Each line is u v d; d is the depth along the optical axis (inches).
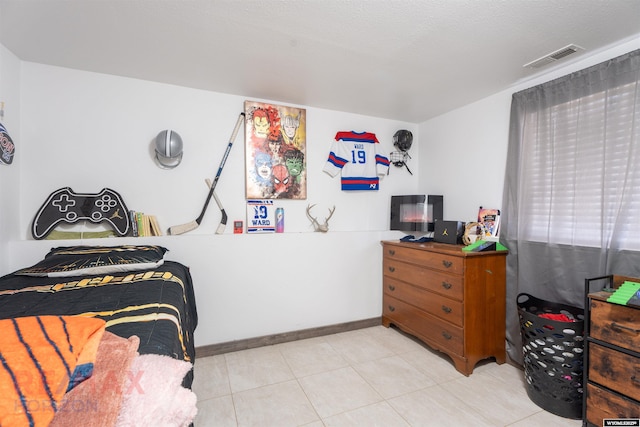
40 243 75.0
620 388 52.7
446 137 118.8
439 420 63.1
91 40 68.1
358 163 118.8
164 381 26.8
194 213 95.3
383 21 61.1
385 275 115.6
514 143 89.4
